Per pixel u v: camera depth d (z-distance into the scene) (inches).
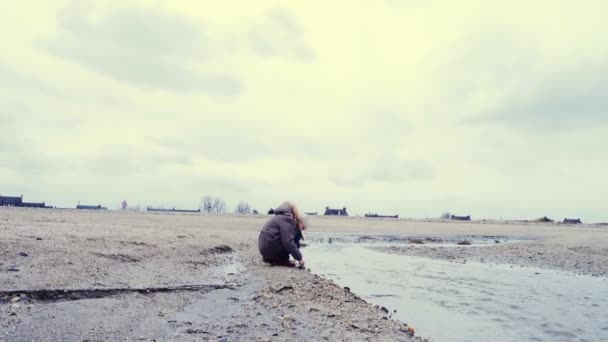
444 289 375.6
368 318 226.2
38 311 185.9
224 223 1434.5
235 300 242.2
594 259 672.4
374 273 479.2
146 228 759.7
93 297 222.5
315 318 210.7
